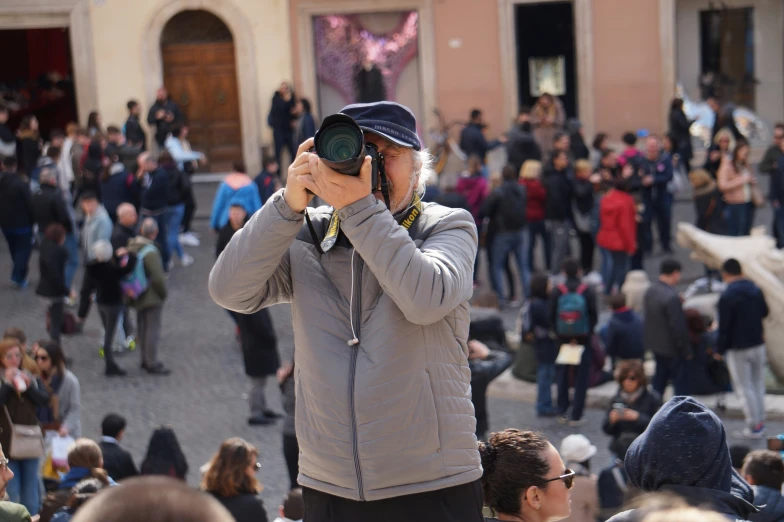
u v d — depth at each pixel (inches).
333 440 121.9
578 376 490.0
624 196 663.8
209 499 68.1
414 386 120.6
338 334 123.0
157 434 341.1
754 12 1066.7
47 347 401.1
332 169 112.9
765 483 257.1
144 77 1060.5
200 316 671.1
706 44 1077.1
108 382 565.0
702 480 143.8
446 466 122.3
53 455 387.5
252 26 1058.1
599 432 487.2
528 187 706.8
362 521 123.5
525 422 503.2
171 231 768.3
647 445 146.8
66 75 1228.5
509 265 689.6
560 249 709.3
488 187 728.3
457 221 126.1
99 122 950.4
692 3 1072.2
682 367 482.0
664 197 781.9
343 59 1075.9
